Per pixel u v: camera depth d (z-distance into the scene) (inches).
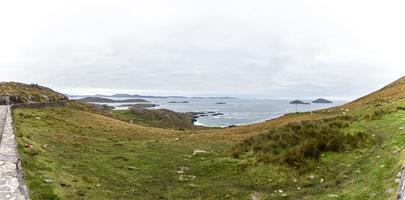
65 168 1110.4
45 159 1107.9
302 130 1359.5
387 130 1234.0
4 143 1054.4
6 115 1834.4
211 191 1018.7
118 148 1656.0
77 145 1583.4
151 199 944.3
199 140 1988.2
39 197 760.3
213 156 1427.2
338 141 1180.5
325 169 1055.0
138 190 1017.5
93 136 1963.6
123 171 1205.7
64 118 2490.2
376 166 906.7
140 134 2345.0
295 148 1239.5
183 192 1016.9
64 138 1685.5
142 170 1250.6
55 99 3909.9
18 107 2421.3
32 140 1390.3
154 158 1454.2
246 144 1446.9
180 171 1232.8
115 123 2856.8
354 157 1080.8
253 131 2252.7
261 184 1053.8
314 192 911.0
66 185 887.7
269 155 1238.9
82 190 898.1
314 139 1226.0
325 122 1478.8
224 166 1224.2
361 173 931.3
